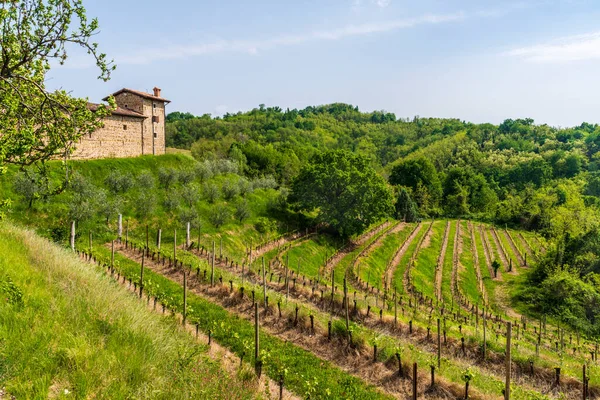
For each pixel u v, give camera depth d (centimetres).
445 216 10394
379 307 2877
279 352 1644
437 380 1523
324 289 3153
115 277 2166
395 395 1452
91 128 1477
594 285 4788
